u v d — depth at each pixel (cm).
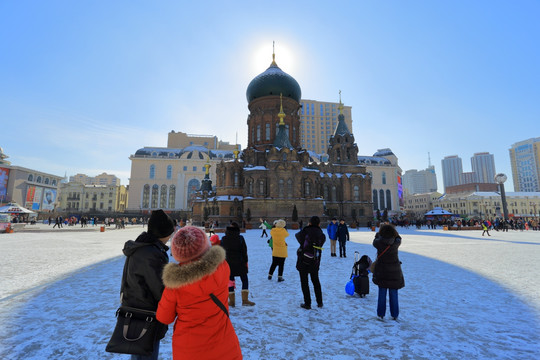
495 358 452
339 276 1079
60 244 2194
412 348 487
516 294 810
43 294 808
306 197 5741
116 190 11756
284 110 6419
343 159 7056
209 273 263
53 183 10669
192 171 11050
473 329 566
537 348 486
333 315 652
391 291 625
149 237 323
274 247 1005
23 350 473
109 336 536
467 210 12419
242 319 629
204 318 266
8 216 4541
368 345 500
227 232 758
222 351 265
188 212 9606
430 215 6350
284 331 562
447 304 723
